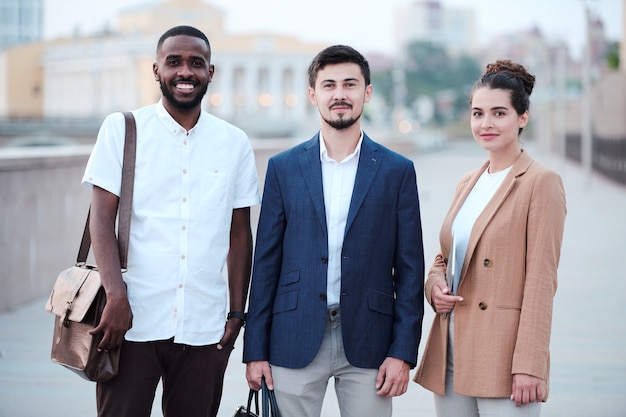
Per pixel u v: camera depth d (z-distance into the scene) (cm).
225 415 472
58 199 795
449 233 321
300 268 315
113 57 7450
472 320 306
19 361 572
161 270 309
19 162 707
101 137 312
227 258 334
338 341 316
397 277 323
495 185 313
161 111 316
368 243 313
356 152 319
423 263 322
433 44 12200
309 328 312
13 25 11662
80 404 486
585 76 2311
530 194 301
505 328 300
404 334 313
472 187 322
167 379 324
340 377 322
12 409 475
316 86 317
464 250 312
